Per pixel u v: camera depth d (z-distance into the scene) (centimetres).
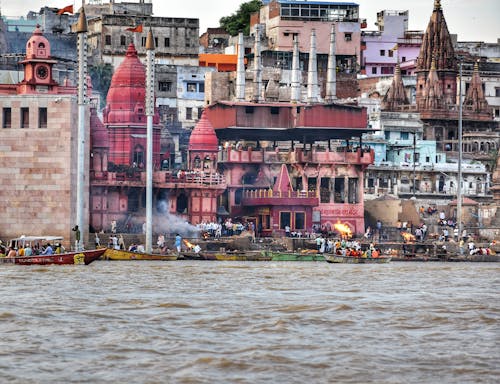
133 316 9400
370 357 7650
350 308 10094
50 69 19862
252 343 8138
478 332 8750
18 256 15662
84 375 7025
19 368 7188
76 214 18912
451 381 6956
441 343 8219
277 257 18425
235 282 12925
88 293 11256
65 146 18750
